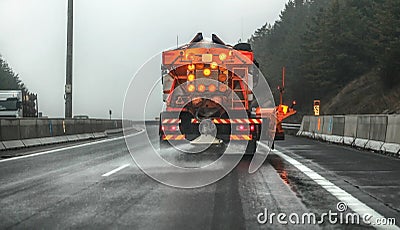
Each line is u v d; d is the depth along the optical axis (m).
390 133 20.19
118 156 18.62
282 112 23.09
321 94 75.44
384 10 59.12
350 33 68.69
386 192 10.62
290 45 89.94
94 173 13.59
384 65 58.28
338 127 27.52
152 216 8.23
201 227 7.52
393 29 57.03
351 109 62.88
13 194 10.30
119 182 11.93
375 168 14.83
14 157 18.42
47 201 9.54
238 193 10.42
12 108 45.25
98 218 8.09
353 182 11.99
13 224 7.73
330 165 15.61
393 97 58.09
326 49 71.25
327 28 71.31
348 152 20.62
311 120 34.81
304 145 25.28
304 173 13.65
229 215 8.32
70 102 31.05
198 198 9.84
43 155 19.27
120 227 7.51
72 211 8.62
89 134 33.31
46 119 26.31
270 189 10.94
